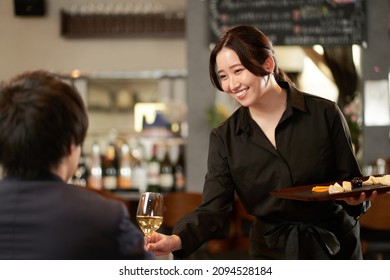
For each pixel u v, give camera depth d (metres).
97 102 7.82
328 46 6.29
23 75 1.67
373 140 6.23
